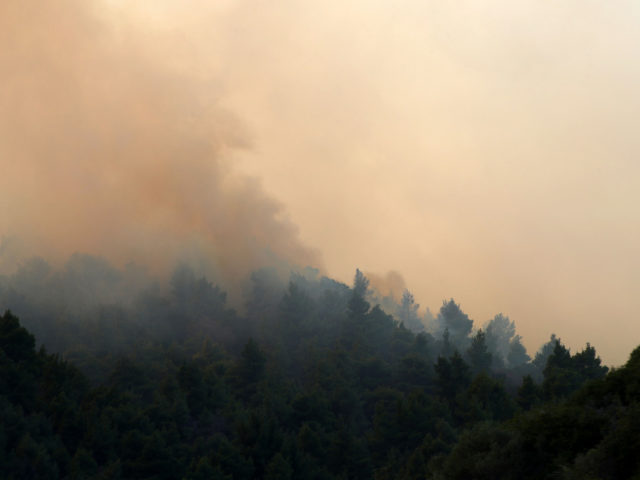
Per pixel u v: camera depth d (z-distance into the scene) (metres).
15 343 87.56
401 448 85.56
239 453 75.81
